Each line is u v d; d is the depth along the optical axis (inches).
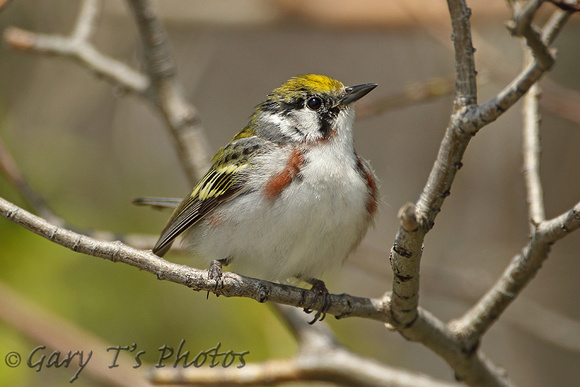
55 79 579.2
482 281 536.7
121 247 258.7
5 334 395.2
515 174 596.1
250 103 688.4
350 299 293.3
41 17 601.0
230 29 608.7
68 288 421.4
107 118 616.7
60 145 486.0
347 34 616.1
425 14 492.1
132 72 438.0
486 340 623.8
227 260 339.0
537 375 599.8
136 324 426.3
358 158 350.0
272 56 698.8
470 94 235.1
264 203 320.5
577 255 607.2
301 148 338.6
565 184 592.7
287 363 371.9
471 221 615.5
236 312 434.3
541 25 502.6
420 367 620.7
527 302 514.6
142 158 572.1
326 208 320.2
